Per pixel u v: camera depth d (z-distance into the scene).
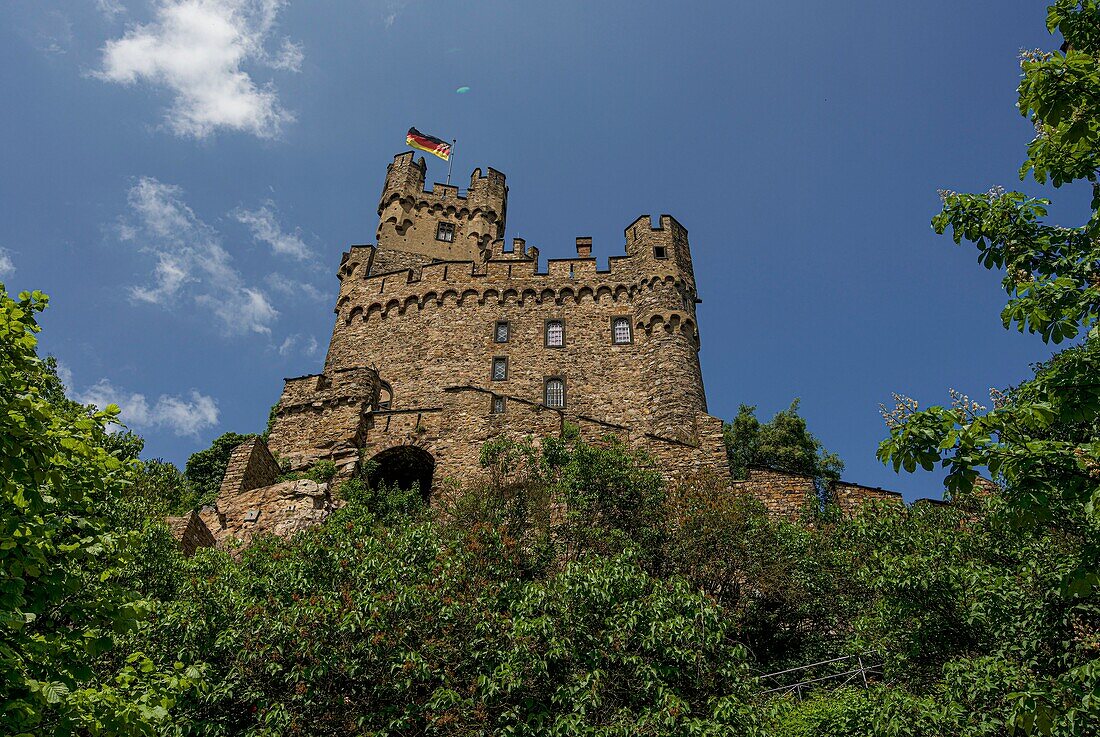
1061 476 7.83
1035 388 8.37
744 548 18.92
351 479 27.30
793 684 16.14
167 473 27.39
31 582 8.96
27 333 9.25
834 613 18.19
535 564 16.92
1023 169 9.80
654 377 35.88
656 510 19.70
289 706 12.52
